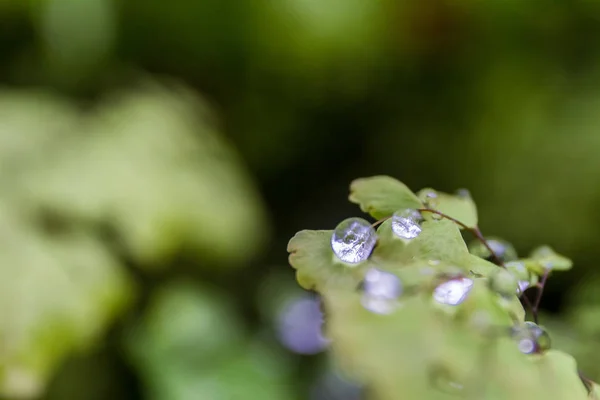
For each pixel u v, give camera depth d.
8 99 0.35
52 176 0.28
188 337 0.30
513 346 0.11
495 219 0.40
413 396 0.10
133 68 0.43
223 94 0.45
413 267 0.11
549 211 0.39
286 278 0.39
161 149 0.33
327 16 0.43
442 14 0.43
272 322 0.34
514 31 0.43
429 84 0.45
